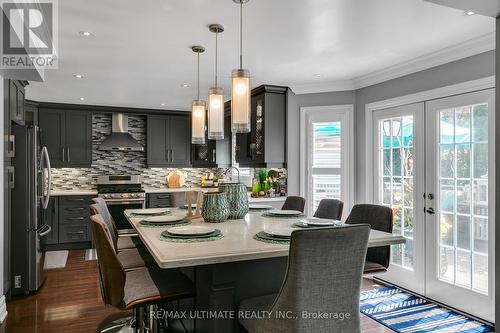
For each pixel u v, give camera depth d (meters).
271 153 4.70
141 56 3.46
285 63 3.73
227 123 6.49
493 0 1.85
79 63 3.67
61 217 5.77
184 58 3.53
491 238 3.02
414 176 3.76
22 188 3.66
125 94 5.25
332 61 3.67
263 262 2.11
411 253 3.80
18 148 3.66
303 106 4.76
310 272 1.50
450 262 3.39
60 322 2.99
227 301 1.81
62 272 4.50
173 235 2.00
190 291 2.02
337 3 2.38
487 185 3.06
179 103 6.02
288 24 2.72
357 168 4.51
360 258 1.60
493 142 3.01
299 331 1.53
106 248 1.80
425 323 3.00
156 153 6.71
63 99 5.65
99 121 6.54
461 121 3.30
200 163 7.01
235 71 2.48
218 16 2.57
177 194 3.93
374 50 3.34
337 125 4.61
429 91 3.56
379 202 4.19
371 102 4.30
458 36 2.99
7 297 3.45
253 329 1.72
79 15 2.54
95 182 6.54
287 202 3.60
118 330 2.77
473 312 3.15
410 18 2.62
